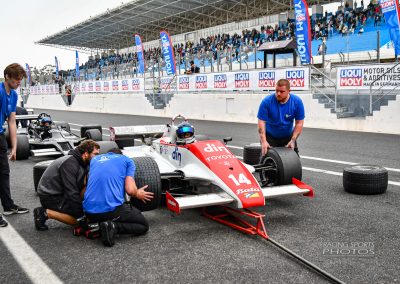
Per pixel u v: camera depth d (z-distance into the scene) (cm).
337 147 1023
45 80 4759
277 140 639
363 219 491
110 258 398
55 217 460
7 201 541
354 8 2677
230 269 367
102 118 2238
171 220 509
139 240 443
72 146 938
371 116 1310
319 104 1459
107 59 4219
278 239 435
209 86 1923
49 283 351
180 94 2103
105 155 452
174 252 409
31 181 741
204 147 536
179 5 2956
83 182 459
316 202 566
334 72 1908
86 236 453
